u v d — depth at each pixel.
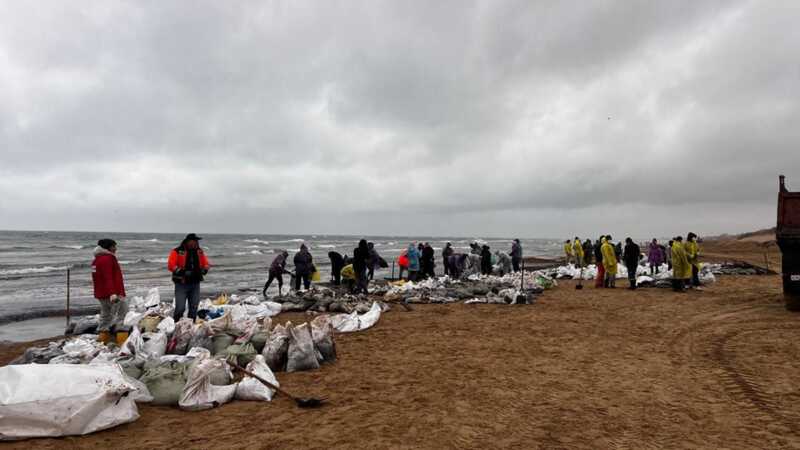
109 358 6.73
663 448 4.37
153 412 5.33
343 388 6.31
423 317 12.29
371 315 11.27
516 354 8.23
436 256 57.12
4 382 4.54
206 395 5.55
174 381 5.78
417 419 5.14
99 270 8.39
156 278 26.70
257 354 7.36
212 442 4.48
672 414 5.28
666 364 7.47
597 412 5.36
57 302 17.69
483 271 23.36
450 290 16.73
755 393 5.97
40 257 45.50
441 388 6.31
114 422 4.79
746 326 10.55
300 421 5.07
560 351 8.42
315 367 7.28
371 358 8.00
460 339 9.52
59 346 7.51
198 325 8.19
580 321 11.48
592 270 24.22
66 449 4.27
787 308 12.33
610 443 4.49
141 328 8.88
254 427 4.88
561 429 4.85
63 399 4.57
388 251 69.62
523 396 5.95
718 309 13.02
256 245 86.31
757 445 4.42
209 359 5.98
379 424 4.99
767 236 103.44
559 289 18.83
